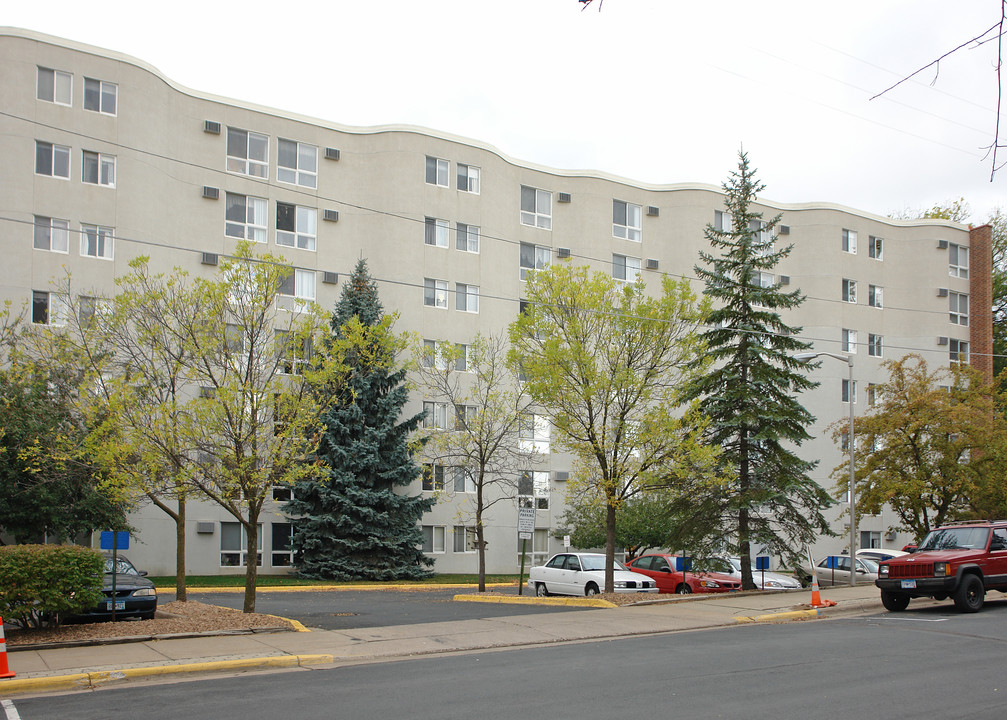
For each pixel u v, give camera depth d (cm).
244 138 3572
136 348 2039
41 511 2378
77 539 2920
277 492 3512
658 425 2170
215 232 3462
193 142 3456
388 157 3806
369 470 3366
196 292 1734
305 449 1783
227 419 1617
